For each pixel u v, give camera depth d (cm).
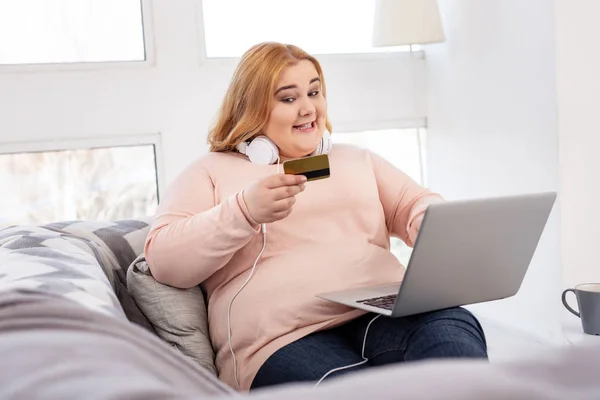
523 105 264
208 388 85
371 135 307
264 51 181
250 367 158
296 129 182
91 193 258
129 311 167
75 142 251
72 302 99
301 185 159
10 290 101
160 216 173
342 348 155
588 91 254
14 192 248
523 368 51
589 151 257
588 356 52
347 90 297
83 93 251
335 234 174
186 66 264
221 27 276
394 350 150
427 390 45
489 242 149
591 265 261
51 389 63
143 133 260
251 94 179
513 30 265
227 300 168
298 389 48
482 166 287
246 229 160
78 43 254
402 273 178
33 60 249
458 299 152
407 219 187
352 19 300
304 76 180
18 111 243
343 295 159
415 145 316
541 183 261
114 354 77
